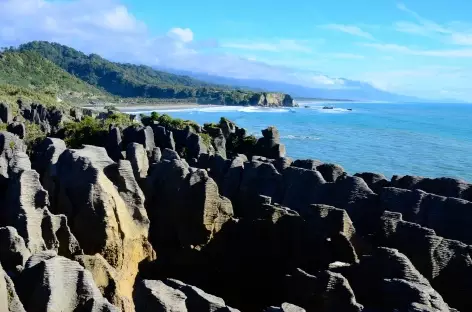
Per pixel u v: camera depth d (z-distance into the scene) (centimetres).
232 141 8069
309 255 3322
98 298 2264
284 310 2136
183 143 6762
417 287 2209
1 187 3516
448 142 17050
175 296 2183
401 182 4100
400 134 19788
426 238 2856
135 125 7431
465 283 2762
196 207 3819
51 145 4384
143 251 3678
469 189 3775
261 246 3669
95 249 3319
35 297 2166
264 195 4162
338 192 3781
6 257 2600
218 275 3791
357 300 2562
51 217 3109
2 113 8044
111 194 3422
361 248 3172
